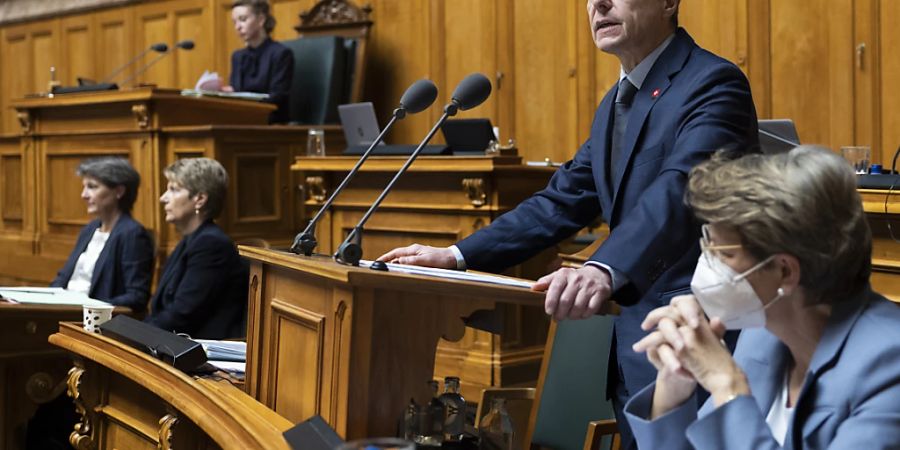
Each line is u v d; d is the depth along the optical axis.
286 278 2.27
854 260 1.51
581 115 6.60
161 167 5.98
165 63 9.11
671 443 1.64
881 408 1.45
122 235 4.85
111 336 2.98
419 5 7.35
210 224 4.45
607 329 3.02
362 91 7.20
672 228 2.10
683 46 2.45
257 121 6.54
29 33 10.30
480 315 2.07
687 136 2.25
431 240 4.88
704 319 1.58
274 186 6.16
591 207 2.64
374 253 5.11
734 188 1.52
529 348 4.71
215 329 4.33
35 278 6.67
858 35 5.42
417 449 1.96
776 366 1.71
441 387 4.48
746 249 1.52
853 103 5.45
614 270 2.04
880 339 1.50
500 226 2.60
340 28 7.42
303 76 7.22
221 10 8.68
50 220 6.64
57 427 4.45
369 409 1.92
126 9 9.39
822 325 1.57
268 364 2.32
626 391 2.41
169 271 4.43
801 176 1.50
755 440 1.47
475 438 2.10
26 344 3.99
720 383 1.53
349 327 1.90
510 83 6.92
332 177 5.34
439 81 7.27
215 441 2.20
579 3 6.58
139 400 2.73
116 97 6.07
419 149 2.40
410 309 1.95
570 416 3.04
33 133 6.67
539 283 2.01
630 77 2.52
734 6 5.87
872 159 5.40
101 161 4.98
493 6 6.98
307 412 2.10
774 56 5.73
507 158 4.66
